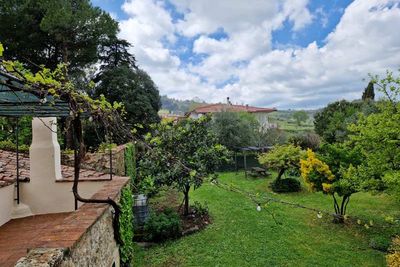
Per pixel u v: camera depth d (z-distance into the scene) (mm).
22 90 2594
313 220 9930
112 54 20703
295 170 14844
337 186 9141
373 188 7277
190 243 8141
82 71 16656
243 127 23078
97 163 8164
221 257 7285
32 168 4984
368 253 7449
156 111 20500
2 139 9297
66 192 5027
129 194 5082
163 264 6949
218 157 9602
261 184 16062
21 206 4836
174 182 9523
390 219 7352
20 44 14234
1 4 13445
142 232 8344
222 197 13039
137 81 19031
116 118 3680
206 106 39875
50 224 4332
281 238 8453
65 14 13406
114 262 3875
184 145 8906
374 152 7230
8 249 3369
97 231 2986
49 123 4969
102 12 15906
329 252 7543
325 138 21453
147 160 8898
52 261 1814
